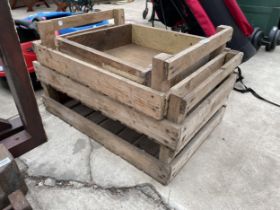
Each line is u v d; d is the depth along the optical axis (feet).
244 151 4.29
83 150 4.22
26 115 3.91
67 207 3.29
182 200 3.39
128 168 3.87
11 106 5.49
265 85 6.59
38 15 6.11
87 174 3.76
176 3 5.73
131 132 4.50
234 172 3.86
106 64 3.43
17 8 16.31
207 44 3.21
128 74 3.19
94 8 16.07
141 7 17.30
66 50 3.98
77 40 4.21
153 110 2.94
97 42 4.56
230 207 3.32
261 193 3.53
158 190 3.52
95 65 3.62
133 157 3.78
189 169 3.88
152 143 4.27
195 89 3.05
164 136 3.07
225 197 3.45
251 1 8.50
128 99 3.21
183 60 2.80
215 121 4.54
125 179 3.68
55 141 4.42
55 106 4.85
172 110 2.89
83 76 3.70
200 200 3.40
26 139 4.09
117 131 4.52
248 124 5.01
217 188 3.58
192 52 2.92
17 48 3.40
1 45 3.23
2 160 3.12
